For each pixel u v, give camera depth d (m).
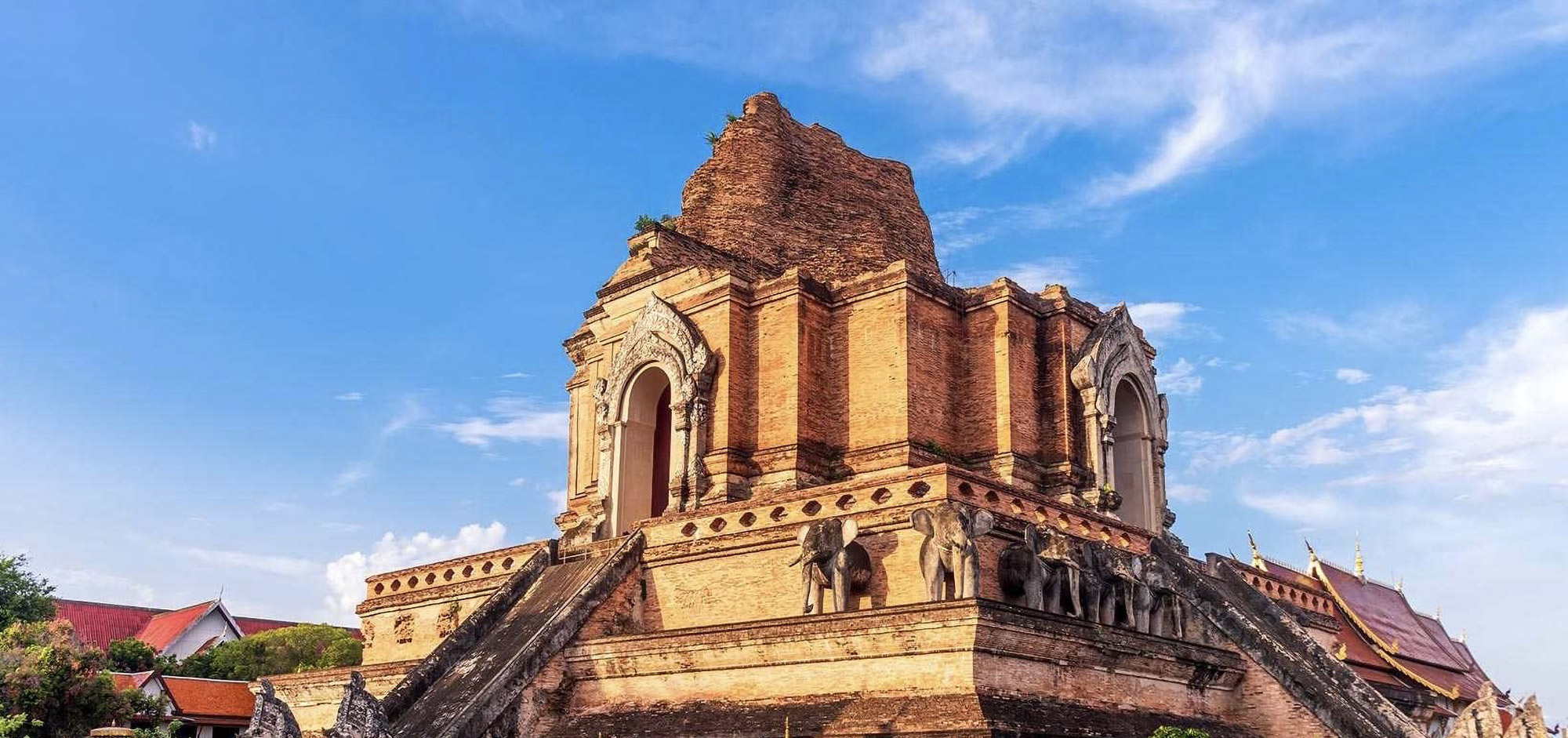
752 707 31.77
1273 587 46.44
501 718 33.97
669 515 39.78
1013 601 33.59
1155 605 35.88
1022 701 29.05
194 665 83.75
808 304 44.31
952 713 27.75
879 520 34.62
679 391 44.56
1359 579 55.56
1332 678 36.56
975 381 44.16
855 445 43.06
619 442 46.78
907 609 29.38
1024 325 44.69
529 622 38.28
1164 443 48.31
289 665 84.00
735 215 53.47
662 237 49.62
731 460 43.09
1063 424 43.91
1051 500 36.69
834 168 56.28
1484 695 34.75
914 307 43.22
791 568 36.12
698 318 45.75
